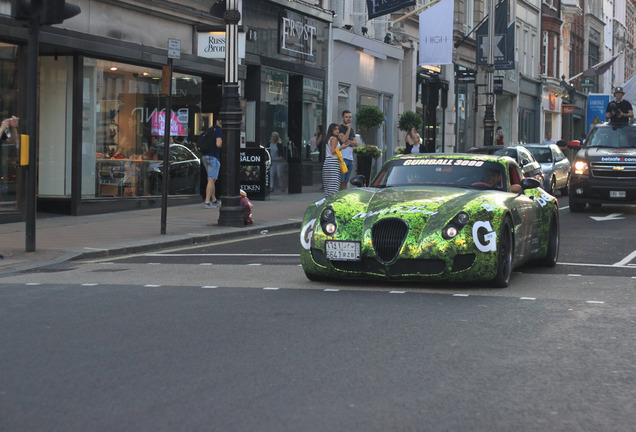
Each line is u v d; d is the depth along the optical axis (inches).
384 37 1385.3
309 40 1139.3
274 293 363.6
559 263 483.2
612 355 256.7
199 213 774.5
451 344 267.3
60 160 741.9
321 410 199.9
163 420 192.5
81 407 202.2
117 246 531.8
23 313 317.7
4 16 644.1
